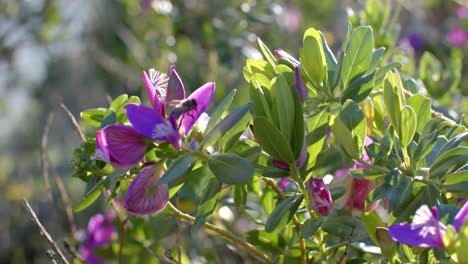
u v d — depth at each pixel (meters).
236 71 0.73
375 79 0.36
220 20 0.76
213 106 0.66
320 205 0.33
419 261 0.33
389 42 0.47
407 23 0.94
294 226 0.38
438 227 0.29
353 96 0.35
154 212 0.33
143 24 0.87
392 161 0.34
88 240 0.52
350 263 0.37
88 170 0.35
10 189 1.14
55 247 0.39
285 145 0.32
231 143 0.33
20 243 1.02
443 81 0.50
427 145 0.33
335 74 0.36
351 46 0.35
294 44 0.93
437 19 0.97
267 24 0.79
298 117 0.33
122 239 0.42
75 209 0.35
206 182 0.35
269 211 0.41
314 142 0.34
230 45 0.73
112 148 0.32
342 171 0.36
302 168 0.34
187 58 0.79
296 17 0.94
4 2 1.11
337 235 0.35
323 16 0.95
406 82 0.40
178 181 0.33
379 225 0.34
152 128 0.32
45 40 1.15
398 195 0.32
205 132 0.33
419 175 0.33
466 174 0.32
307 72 0.35
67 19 1.14
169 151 0.32
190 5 0.78
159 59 0.81
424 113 0.35
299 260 0.38
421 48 0.88
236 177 0.31
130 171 0.35
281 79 0.32
